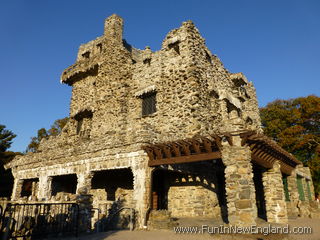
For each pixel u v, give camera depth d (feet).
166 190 47.55
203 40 54.13
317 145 96.07
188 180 45.60
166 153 35.24
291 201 53.98
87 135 61.31
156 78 52.85
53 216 28.43
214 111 50.75
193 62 48.26
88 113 63.05
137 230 32.40
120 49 60.44
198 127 43.34
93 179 57.67
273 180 41.63
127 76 57.77
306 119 100.12
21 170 61.11
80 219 30.14
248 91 72.33
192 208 43.70
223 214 47.67
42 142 74.54
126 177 51.44
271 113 111.96
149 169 36.50
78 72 67.67
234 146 31.89
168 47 53.42
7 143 102.99
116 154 40.09
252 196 30.27
